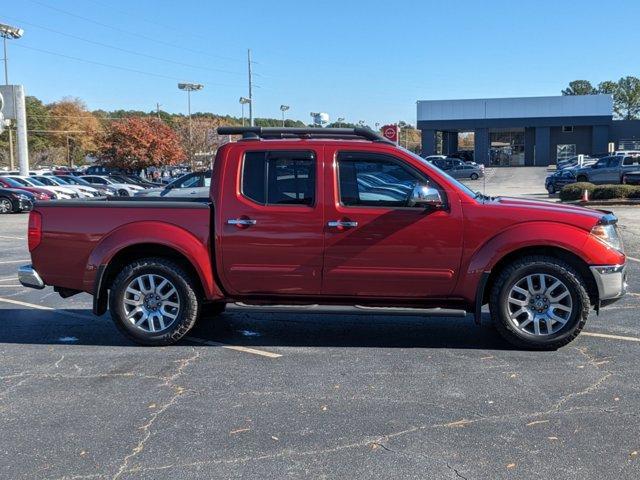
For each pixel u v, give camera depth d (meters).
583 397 4.79
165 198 6.98
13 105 33.75
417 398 4.82
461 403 4.71
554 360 5.70
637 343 6.20
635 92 129.12
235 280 6.10
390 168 5.95
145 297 6.25
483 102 65.56
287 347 6.25
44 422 4.46
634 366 5.50
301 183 5.99
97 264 6.16
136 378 5.36
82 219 6.19
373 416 4.49
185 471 3.72
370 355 5.95
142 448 4.03
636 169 32.25
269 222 5.97
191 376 5.39
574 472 3.65
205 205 6.11
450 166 51.69
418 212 5.83
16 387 5.17
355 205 5.93
